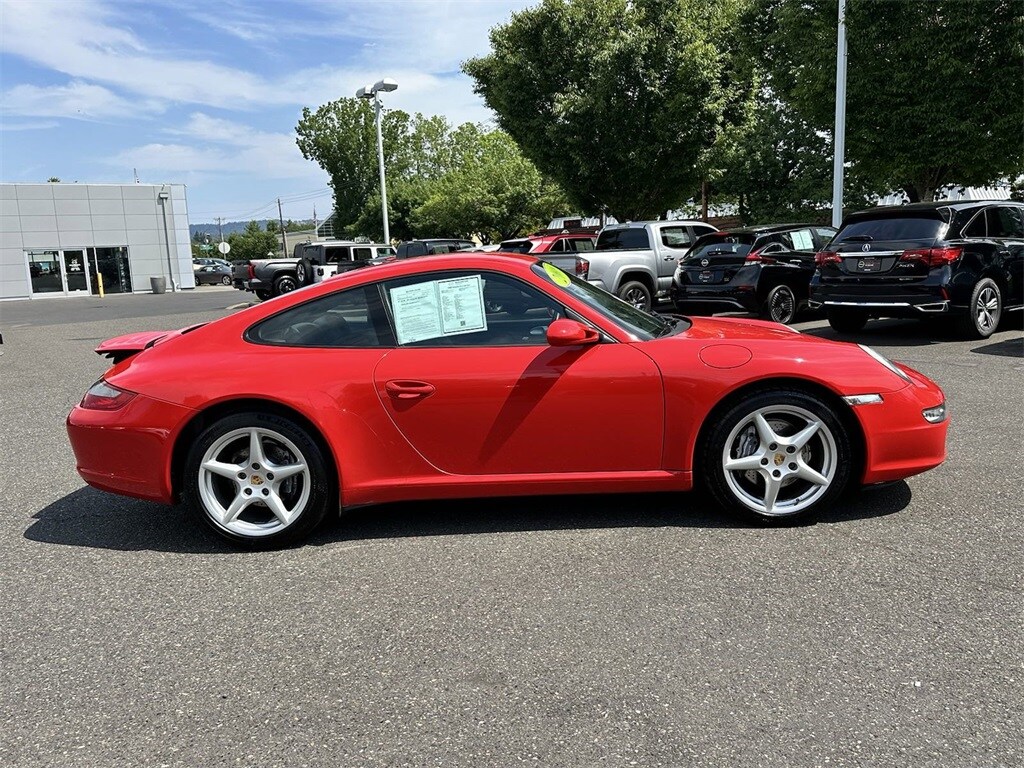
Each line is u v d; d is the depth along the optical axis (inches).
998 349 336.5
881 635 108.3
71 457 227.1
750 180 1086.4
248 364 146.6
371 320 150.5
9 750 91.0
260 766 86.6
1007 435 204.8
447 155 2140.7
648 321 162.7
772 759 84.0
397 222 1980.8
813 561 132.5
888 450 145.3
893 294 357.1
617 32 780.0
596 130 773.9
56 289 1489.9
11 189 1427.2
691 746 86.7
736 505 146.9
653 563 134.1
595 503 165.3
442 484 146.8
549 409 144.3
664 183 813.2
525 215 1492.4
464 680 101.7
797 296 458.6
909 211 360.5
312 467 145.0
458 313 149.9
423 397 144.3
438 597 125.3
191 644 114.0
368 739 90.5
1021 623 110.3
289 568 139.8
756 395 144.3
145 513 173.8
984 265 357.4
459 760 86.1
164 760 88.3
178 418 144.3
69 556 149.5
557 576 130.9
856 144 613.9
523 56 818.8
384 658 107.9
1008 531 142.3
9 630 120.3
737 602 119.1
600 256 514.9
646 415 144.9
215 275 1926.7
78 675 106.7
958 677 97.9
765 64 851.4
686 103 740.0
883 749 85.0
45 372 411.2
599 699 96.2
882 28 569.3
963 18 532.4
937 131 560.1
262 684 102.8
